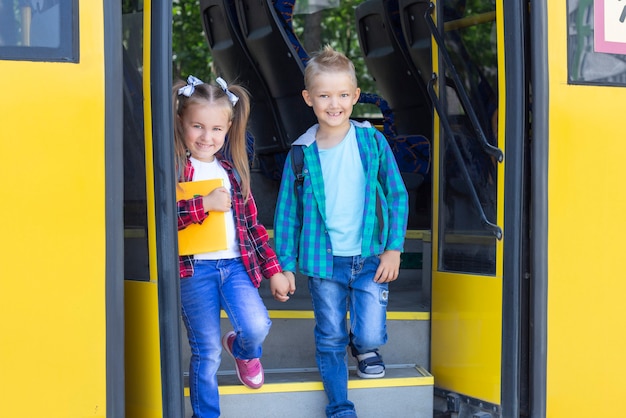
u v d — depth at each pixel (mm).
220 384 3146
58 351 2568
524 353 3082
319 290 3168
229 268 2979
